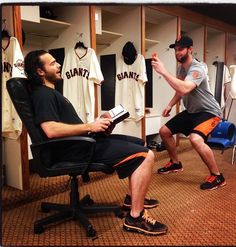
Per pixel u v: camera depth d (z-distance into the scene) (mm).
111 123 1826
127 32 3740
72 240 1717
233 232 1792
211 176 2631
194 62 2656
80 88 3156
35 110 1699
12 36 2273
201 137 2594
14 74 2223
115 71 3852
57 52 3332
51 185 2479
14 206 2213
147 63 4348
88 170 1740
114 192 2508
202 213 2080
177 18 4105
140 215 1777
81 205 2018
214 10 4051
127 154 1714
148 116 4086
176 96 3031
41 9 3027
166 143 3010
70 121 1843
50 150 1691
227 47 5555
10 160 2461
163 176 2977
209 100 2680
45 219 1832
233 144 3766
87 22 3082
